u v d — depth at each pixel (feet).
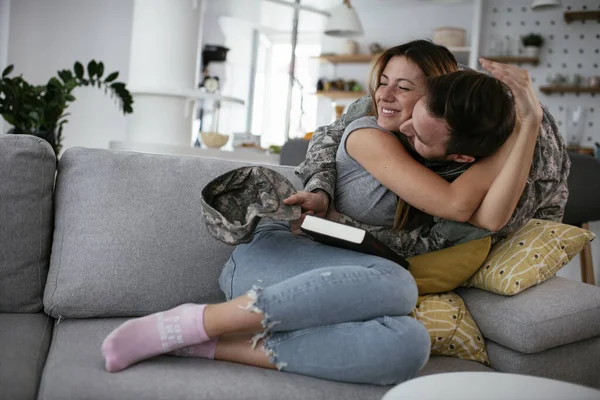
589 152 22.12
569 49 24.20
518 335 4.77
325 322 4.21
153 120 15.51
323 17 28.86
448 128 4.61
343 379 4.12
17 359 4.14
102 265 5.20
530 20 24.58
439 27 25.95
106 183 5.46
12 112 11.09
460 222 5.26
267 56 33.58
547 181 5.41
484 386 3.36
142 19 15.53
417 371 4.16
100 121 23.57
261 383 3.96
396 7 27.43
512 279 5.07
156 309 5.35
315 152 5.66
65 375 3.82
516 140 4.78
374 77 5.26
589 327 5.08
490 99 4.55
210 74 29.71
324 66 29.37
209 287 5.52
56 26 22.97
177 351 4.28
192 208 5.62
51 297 5.11
